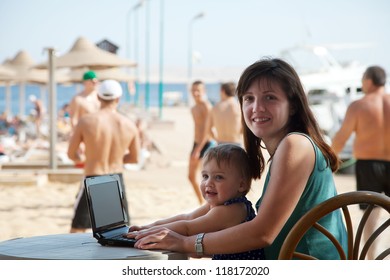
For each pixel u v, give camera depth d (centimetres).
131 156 597
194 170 842
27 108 6894
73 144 576
